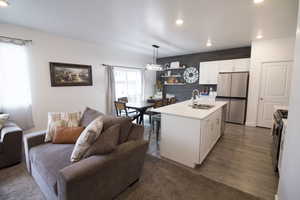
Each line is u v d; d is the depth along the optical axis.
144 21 2.77
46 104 3.51
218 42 4.16
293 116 1.16
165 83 6.59
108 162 1.36
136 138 1.82
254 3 2.09
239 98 4.50
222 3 2.11
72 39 3.88
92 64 4.39
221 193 1.73
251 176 2.04
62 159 1.54
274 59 3.92
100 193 1.35
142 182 1.90
